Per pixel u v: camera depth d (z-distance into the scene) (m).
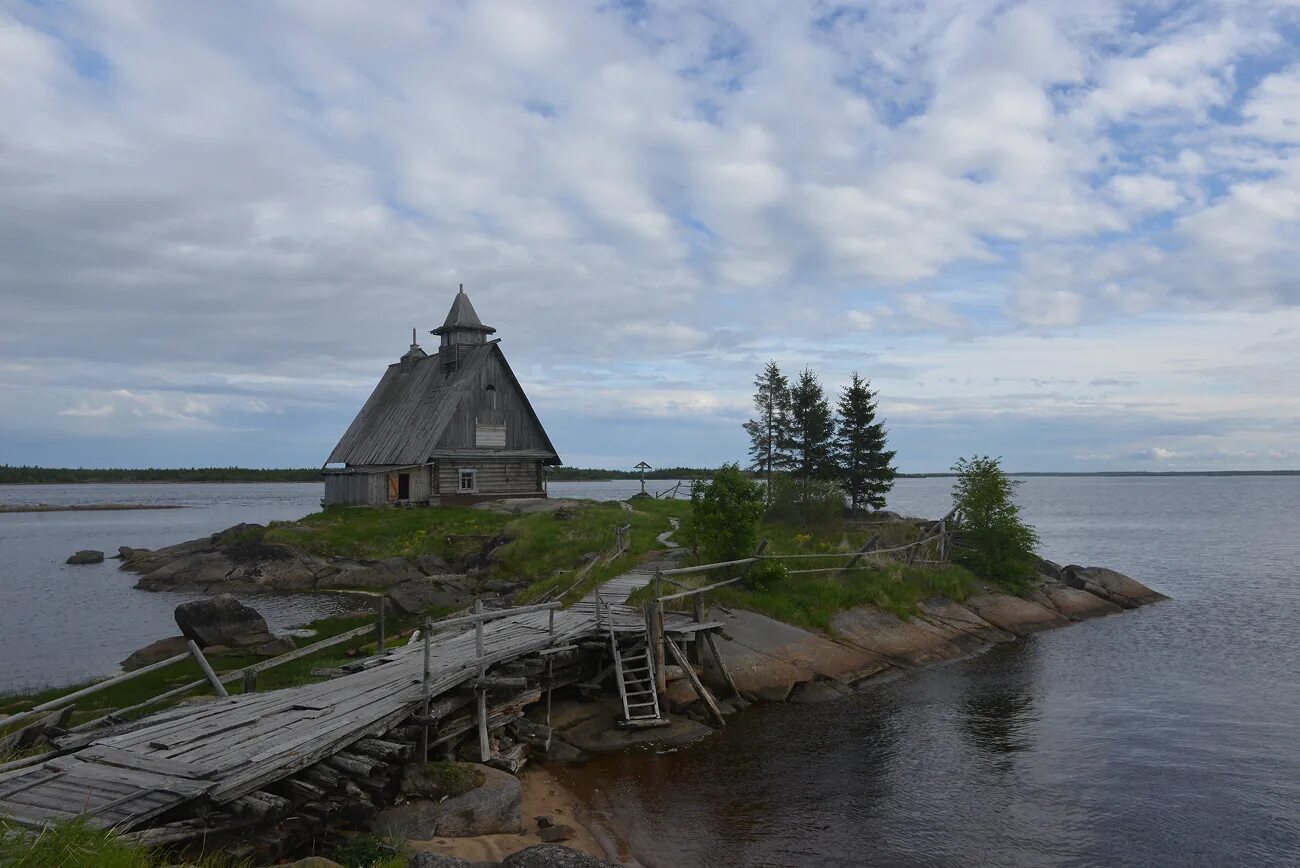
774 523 41.69
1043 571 37.78
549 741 15.53
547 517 40.06
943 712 18.97
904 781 14.66
